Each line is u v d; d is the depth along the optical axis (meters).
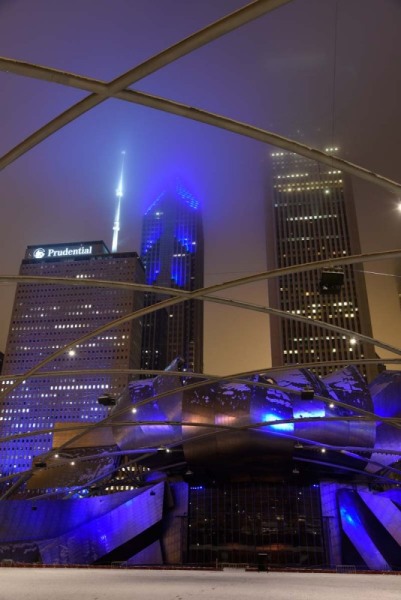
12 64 10.84
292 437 57.16
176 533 65.38
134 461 69.94
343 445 60.19
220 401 59.19
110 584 23.59
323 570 44.34
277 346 187.25
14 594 18.02
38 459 53.59
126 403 65.44
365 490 70.75
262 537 63.53
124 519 62.75
